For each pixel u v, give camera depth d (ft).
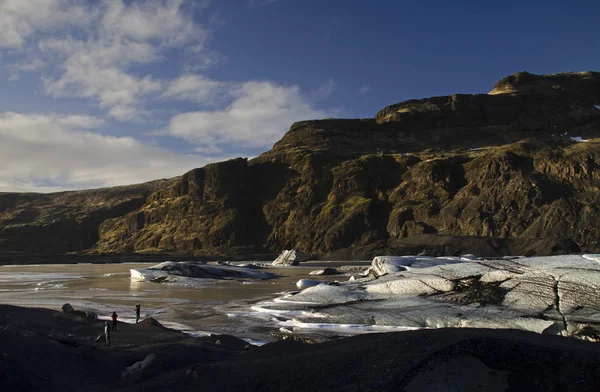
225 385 44.19
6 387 43.50
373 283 131.95
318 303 125.80
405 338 44.34
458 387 34.99
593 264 102.78
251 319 113.09
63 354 56.49
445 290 115.14
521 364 36.45
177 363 58.23
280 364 46.50
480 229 512.22
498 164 578.25
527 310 96.22
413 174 650.84
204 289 194.90
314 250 603.67
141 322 97.55
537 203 510.58
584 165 527.40
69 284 220.84
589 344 43.11
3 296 167.02
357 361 41.78
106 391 49.19
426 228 552.41
